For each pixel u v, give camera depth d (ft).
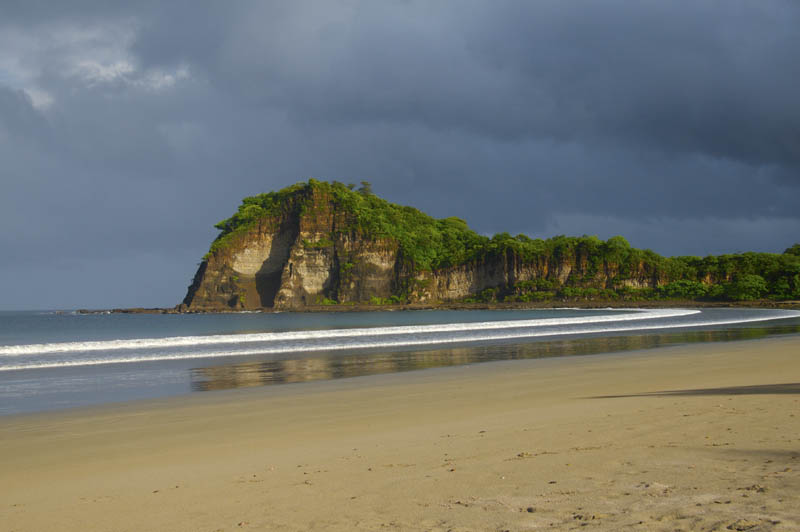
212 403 62.03
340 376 83.71
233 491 27.81
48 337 252.21
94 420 53.78
